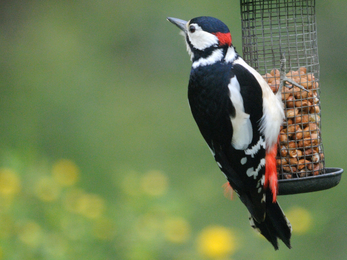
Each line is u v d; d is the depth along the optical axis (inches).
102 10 786.2
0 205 387.5
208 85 334.0
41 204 403.5
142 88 717.3
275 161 341.4
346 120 627.8
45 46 769.6
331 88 664.4
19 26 791.1
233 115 329.1
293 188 344.8
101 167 583.8
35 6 804.6
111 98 703.7
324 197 520.7
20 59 753.6
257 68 380.5
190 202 496.1
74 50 762.8
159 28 753.6
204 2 723.4
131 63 749.3
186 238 405.4
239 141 331.6
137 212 412.5
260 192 334.6
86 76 730.2
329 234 473.1
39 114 681.0
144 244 392.2
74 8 794.8
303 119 366.9
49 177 422.0
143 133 651.5
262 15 378.9
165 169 594.9
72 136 653.3
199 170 593.0
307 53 383.2
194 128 652.7
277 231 341.4
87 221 393.4
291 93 366.6
